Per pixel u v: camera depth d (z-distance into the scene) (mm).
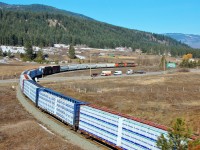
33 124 39375
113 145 31688
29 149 30922
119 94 69250
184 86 87438
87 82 96438
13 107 52094
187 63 191875
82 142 34594
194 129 38844
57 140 33531
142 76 123625
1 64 167750
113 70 161625
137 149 28359
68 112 40531
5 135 35531
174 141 19516
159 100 62219
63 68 142750
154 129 26422
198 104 58594
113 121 31859
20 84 80625
